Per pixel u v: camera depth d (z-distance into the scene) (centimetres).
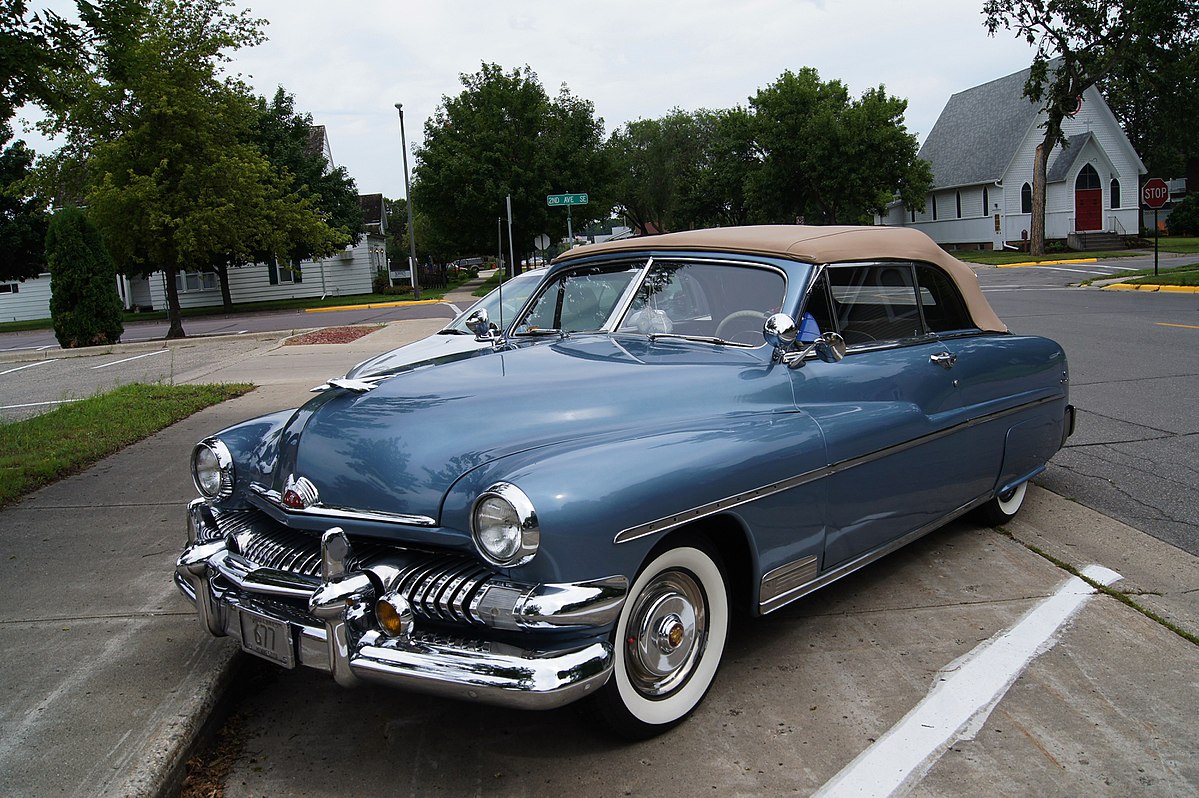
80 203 2406
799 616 398
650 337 391
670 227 7912
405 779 287
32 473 638
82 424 823
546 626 254
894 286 416
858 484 362
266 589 290
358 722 326
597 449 284
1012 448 471
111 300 1986
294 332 1934
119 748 289
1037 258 3600
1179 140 5734
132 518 545
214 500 347
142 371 1401
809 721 312
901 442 382
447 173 3709
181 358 1580
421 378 345
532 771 288
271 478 329
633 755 295
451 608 263
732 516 307
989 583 429
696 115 7719
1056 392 506
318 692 351
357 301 3544
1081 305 1756
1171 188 6391
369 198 5375
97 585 437
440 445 294
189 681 331
